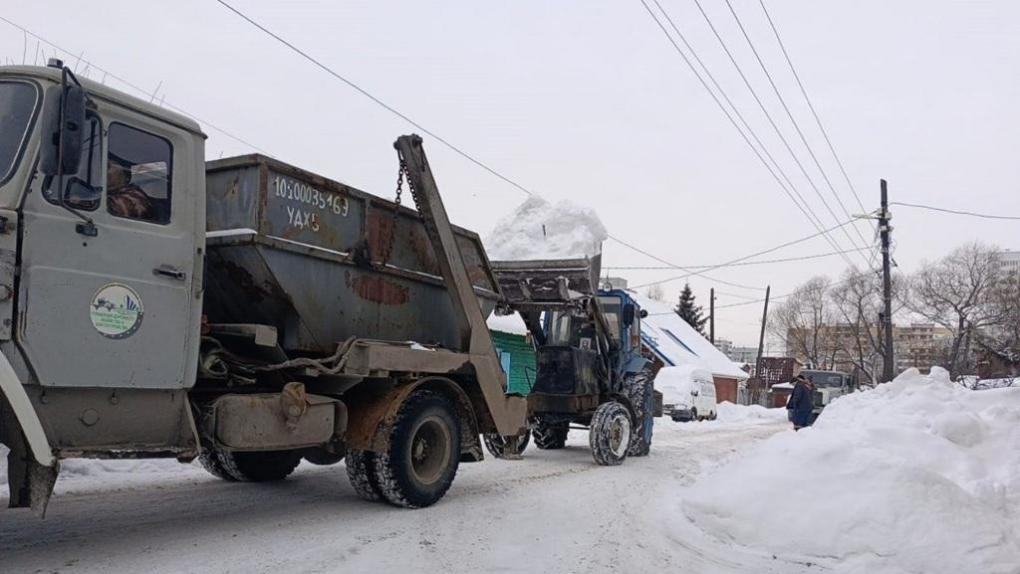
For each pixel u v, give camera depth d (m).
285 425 6.16
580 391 12.03
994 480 6.98
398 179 7.71
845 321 65.25
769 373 60.94
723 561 5.81
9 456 4.67
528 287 11.33
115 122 5.10
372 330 7.41
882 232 29.16
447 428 7.61
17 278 4.51
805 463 6.70
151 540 5.64
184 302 5.42
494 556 5.66
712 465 12.11
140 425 5.20
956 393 9.00
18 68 4.82
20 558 5.03
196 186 5.58
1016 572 5.25
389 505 7.33
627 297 13.59
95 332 4.87
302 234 6.51
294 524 6.41
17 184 4.57
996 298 47.09
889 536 5.71
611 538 6.45
